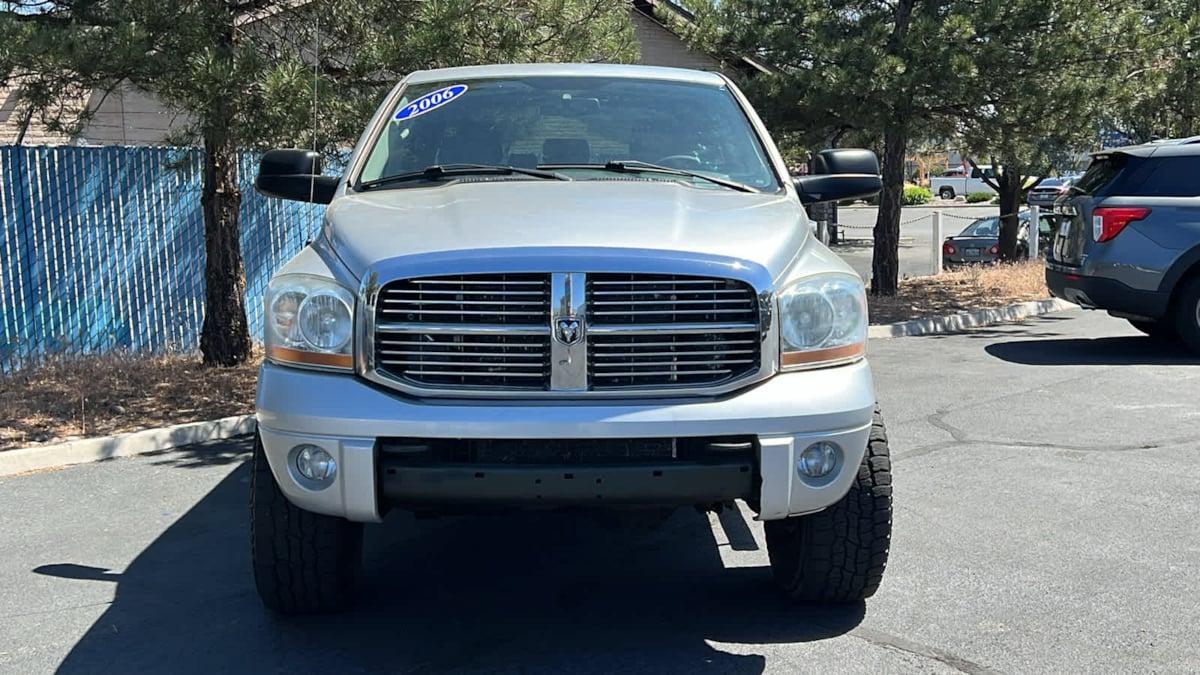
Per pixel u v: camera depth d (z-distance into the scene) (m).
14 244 9.33
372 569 4.69
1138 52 12.08
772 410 3.36
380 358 3.37
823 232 18.55
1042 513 5.29
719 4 13.34
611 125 4.79
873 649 3.74
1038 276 15.69
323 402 3.35
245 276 10.73
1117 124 16.80
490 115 4.84
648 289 3.37
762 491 3.38
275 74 6.79
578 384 3.33
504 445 3.35
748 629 3.95
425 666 3.66
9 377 8.45
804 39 12.73
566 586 4.45
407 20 7.81
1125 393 8.30
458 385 3.35
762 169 4.64
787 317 3.47
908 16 12.75
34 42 6.63
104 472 6.46
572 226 3.55
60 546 5.03
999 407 7.84
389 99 5.04
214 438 7.37
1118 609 4.06
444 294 3.35
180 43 7.03
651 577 4.55
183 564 4.76
